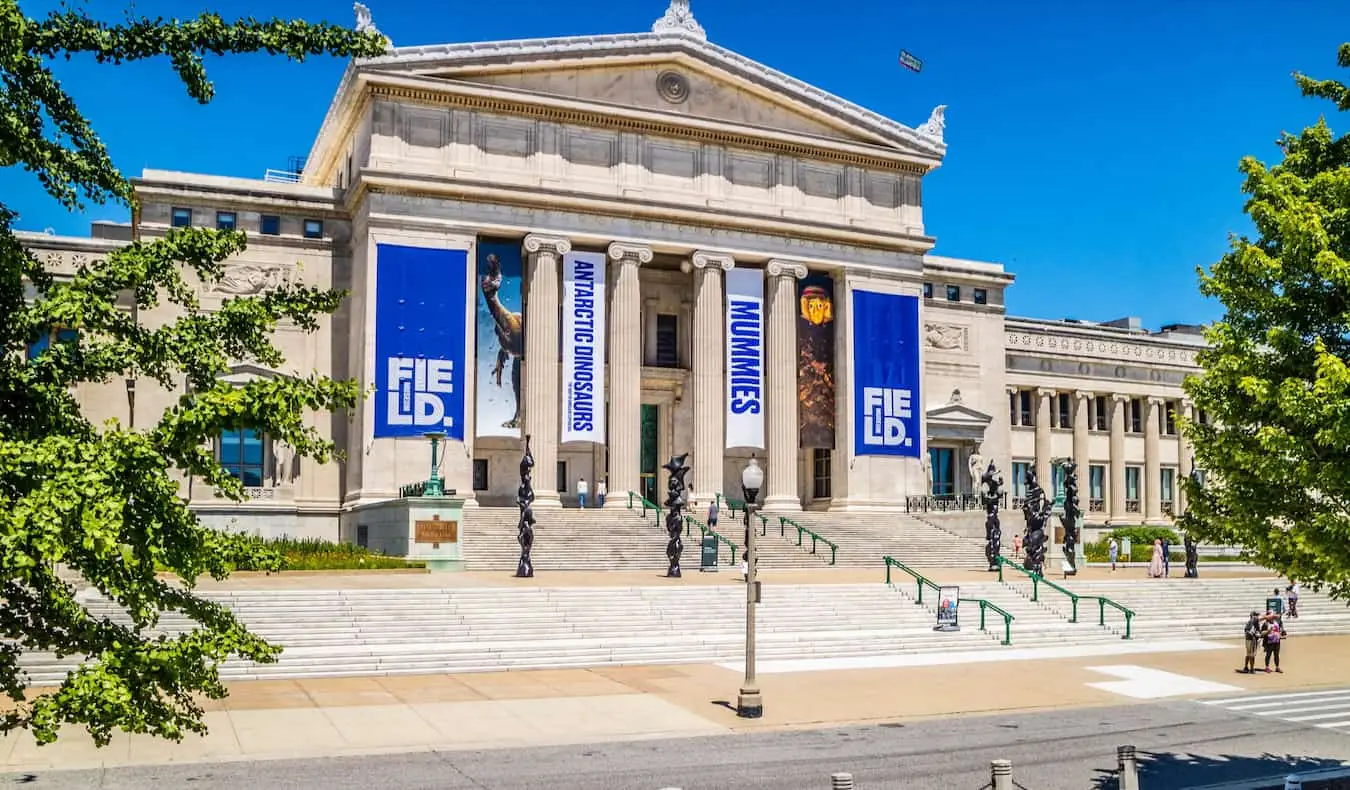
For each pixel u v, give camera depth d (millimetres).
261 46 15258
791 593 49969
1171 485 102000
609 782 23250
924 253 80688
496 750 26344
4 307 14047
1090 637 48812
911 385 78562
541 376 69750
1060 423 97188
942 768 25078
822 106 77188
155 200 69250
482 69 69188
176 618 38969
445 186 67562
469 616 42906
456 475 66750
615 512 67438
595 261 71188
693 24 75000
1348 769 25797
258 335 15789
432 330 67125
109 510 11984
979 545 69312
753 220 74375
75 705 12680
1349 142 22453
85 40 14453
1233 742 28922
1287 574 22297
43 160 13414
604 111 71688
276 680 35406
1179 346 102250
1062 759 26344
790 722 30328
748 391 74062
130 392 68312
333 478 70375
